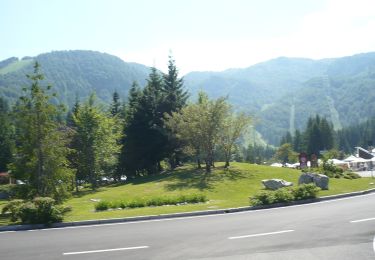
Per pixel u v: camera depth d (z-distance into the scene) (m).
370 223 13.47
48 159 23.22
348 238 11.16
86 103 47.44
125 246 11.30
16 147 23.64
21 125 23.11
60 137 24.30
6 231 15.37
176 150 46.72
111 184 50.50
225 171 38.34
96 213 18.78
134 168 50.12
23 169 23.08
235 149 42.50
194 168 42.94
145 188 33.78
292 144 131.75
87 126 45.50
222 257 9.56
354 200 21.17
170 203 22.75
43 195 22.97
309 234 11.95
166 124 42.66
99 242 12.06
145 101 48.03
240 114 40.69
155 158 48.72
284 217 15.74
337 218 14.84
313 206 19.19
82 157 45.19
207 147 39.34
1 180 54.25
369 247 9.98
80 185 53.69
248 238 11.70
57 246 11.74
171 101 47.50
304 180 27.69
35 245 12.05
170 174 40.69
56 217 16.20
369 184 30.39
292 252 9.75
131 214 17.62
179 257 9.77
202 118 38.66
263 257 9.36
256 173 37.25
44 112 23.17
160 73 52.47
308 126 114.12
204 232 13.02
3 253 11.08
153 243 11.56
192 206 20.02
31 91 23.28
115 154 53.25
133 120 48.38
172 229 13.92
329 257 9.15
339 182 31.34
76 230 14.73
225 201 22.88
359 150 103.62
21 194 23.12
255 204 19.55
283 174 36.88
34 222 16.05
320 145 109.50
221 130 39.59
